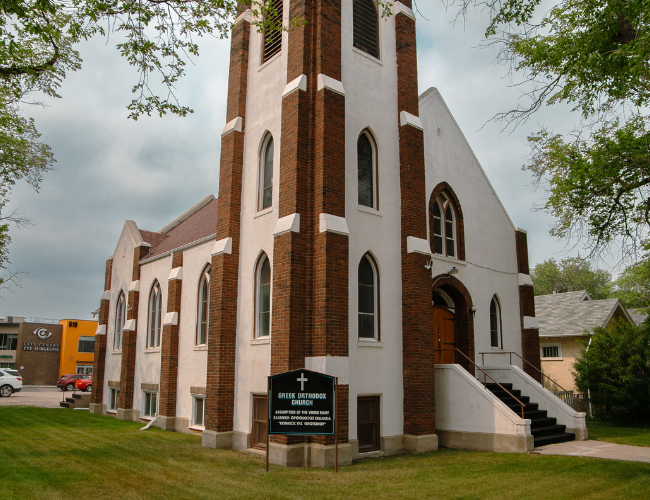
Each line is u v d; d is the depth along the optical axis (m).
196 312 17.91
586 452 12.42
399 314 14.15
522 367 18.95
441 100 18.02
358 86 14.44
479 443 13.34
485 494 8.71
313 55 13.73
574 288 47.25
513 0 11.82
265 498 8.53
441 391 14.39
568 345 25.92
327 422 10.62
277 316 12.45
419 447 13.10
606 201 14.30
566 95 14.19
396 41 15.91
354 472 10.69
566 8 13.27
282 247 12.63
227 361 14.16
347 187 13.54
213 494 8.76
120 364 22.95
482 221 18.66
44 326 57.50
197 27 11.11
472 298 17.42
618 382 18.94
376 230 14.02
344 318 12.40
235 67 16.20
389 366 13.59
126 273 24.16
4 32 11.36
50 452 12.96
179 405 17.94
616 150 13.38
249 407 13.52
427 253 14.52
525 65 14.47
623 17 12.16
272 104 14.68
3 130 20.94
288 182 13.05
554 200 14.58
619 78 13.41
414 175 14.88
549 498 8.41
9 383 37.88
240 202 15.20
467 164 18.55
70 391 45.59
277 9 15.38
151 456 12.48
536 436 13.84
